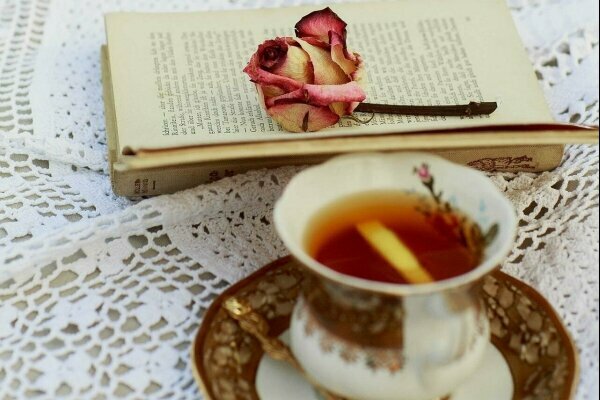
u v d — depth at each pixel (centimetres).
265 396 55
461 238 55
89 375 58
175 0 78
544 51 74
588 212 64
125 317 60
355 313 52
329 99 62
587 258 62
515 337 57
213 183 64
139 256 63
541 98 67
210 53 70
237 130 64
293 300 59
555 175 66
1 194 66
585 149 68
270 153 57
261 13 73
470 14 72
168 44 70
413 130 58
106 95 69
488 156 65
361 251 55
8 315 60
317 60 63
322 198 56
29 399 57
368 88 67
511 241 52
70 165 68
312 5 73
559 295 61
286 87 63
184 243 63
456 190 55
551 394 54
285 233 52
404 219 56
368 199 56
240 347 57
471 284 52
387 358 53
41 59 73
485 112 65
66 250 62
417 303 51
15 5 77
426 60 69
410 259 54
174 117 65
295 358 56
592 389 57
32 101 71
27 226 64
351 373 53
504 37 70
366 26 72
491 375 56
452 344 52
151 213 63
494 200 54
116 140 66
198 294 61
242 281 58
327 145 57
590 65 72
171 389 58
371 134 57
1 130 69
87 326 60
